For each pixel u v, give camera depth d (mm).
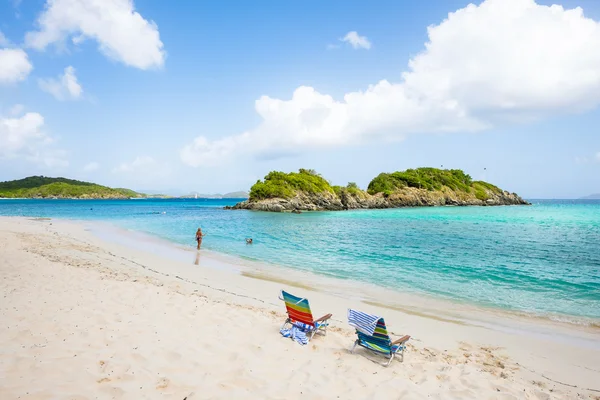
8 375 5219
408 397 5605
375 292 13828
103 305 8914
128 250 22000
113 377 5422
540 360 8047
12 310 8086
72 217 55812
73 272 12719
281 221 52219
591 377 7234
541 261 20875
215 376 5762
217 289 12945
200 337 7328
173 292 10953
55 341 6559
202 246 25578
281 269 17797
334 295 13219
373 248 25375
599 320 11062
